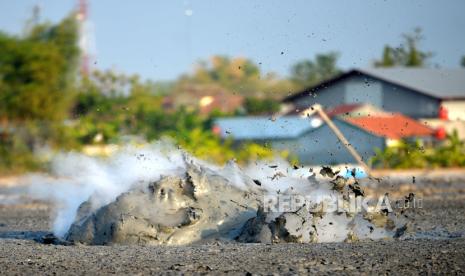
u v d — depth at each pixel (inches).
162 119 4626.0
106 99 4704.7
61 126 4222.4
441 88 4498.0
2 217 1967.3
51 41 4682.6
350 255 1179.9
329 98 4525.1
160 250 1255.5
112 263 1156.5
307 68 6195.9
